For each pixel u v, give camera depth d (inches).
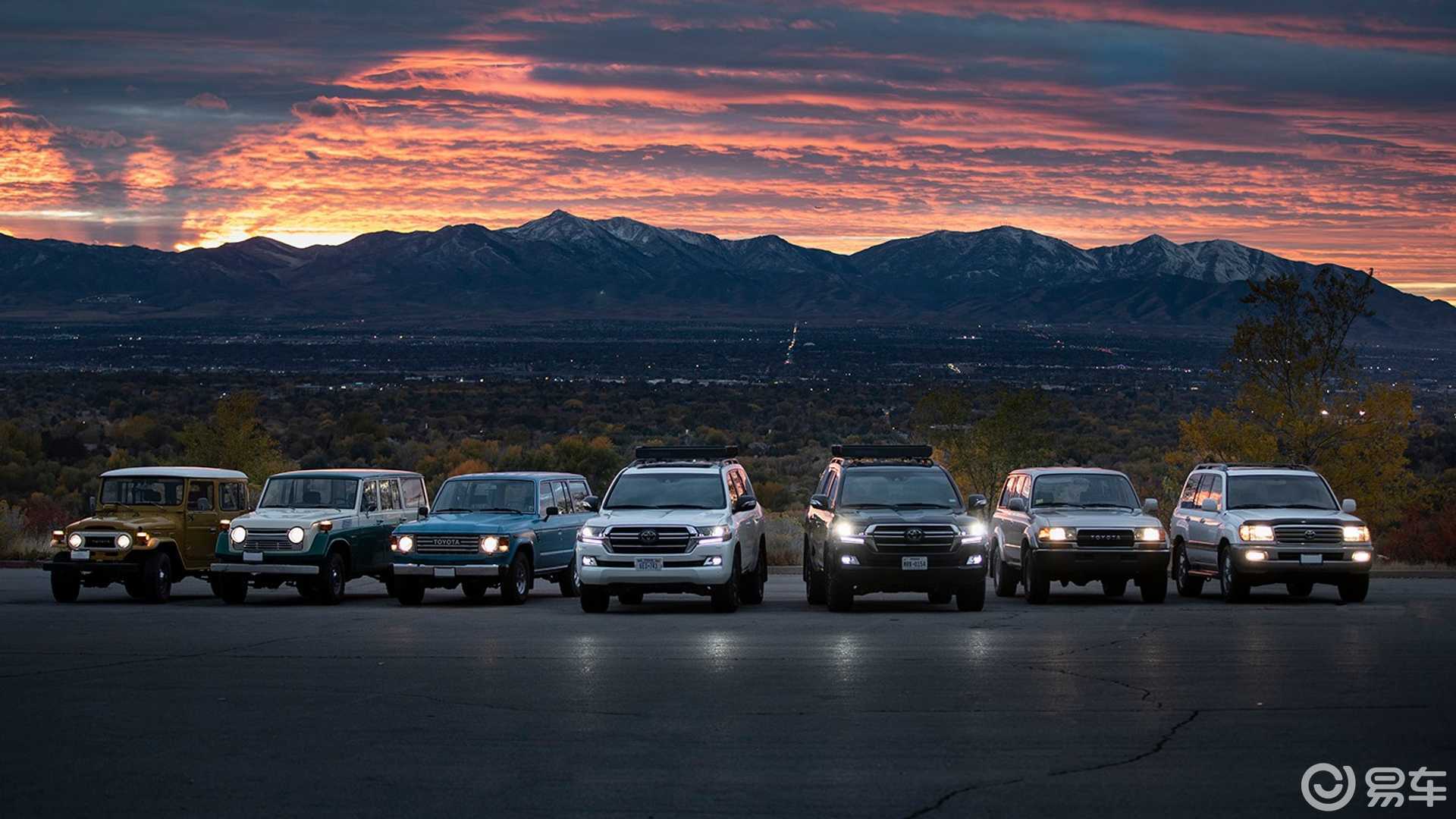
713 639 679.7
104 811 349.7
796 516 1916.8
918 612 832.9
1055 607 859.4
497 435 3754.9
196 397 5167.3
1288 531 875.4
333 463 2933.1
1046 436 1660.9
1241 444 1384.1
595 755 409.1
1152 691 515.8
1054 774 386.0
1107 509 911.7
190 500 932.6
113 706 491.5
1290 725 451.2
